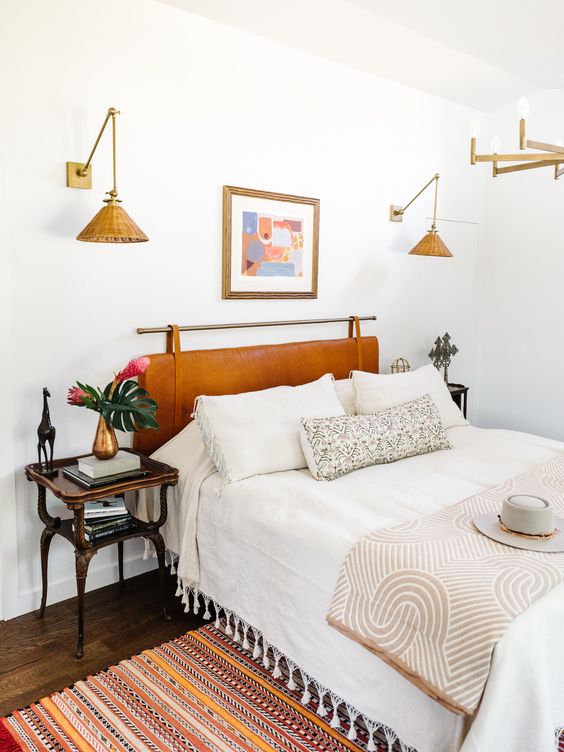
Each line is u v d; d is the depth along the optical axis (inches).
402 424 109.9
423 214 161.6
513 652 56.7
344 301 145.9
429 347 170.7
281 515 83.7
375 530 77.0
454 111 164.6
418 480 97.4
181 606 101.1
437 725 61.4
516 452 114.0
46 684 80.3
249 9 108.6
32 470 93.7
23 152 91.7
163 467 98.6
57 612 98.6
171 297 112.3
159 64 105.5
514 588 61.7
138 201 105.6
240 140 119.0
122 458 93.2
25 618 96.7
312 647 76.0
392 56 132.1
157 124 106.4
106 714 74.6
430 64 137.3
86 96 97.2
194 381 114.5
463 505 85.0
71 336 100.0
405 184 155.3
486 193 178.5
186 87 109.6
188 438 106.9
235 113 117.5
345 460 98.9
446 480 97.9
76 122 96.5
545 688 58.4
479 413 187.3
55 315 97.8
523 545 70.7
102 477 89.8
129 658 86.1
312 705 77.4
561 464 104.0
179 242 112.2
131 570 111.0
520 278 173.6
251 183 121.9
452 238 171.5
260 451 97.7
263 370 125.2
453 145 166.1
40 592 99.4
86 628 93.8
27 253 93.7
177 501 101.6
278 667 83.0
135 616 97.7
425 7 111.3
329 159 136.3
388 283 156.3
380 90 144.7
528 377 174.7
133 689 79.4
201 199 114.3
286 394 110.2
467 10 112.7
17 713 74.4
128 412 92.9
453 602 60.7
